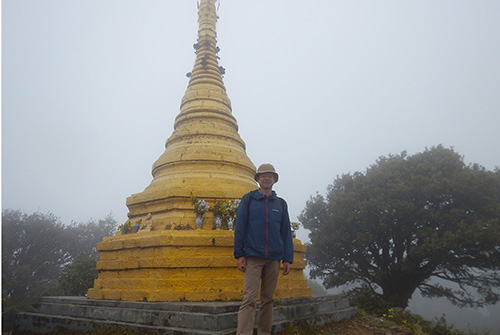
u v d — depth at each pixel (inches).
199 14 721.0
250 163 548.7
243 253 245.4
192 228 415.2
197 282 357.4
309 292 454.6
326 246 1141.7
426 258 999.6
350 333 364.5
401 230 1015.0
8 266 1114.7
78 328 337.1
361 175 1195.9
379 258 1105.4
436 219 975.0
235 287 366.0
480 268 986.1
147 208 464.1
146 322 301.0
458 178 985.5
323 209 1211.9
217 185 474.3
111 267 406.6
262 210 252.7
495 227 875.4
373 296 828.6
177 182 473.7
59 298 410.3
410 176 1055.0
